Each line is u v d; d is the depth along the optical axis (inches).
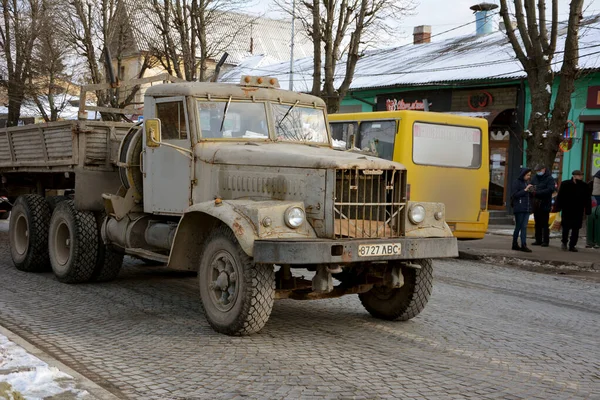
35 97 1083.3
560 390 209.9
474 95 920.3
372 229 261.7
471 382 214.2
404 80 1001.5
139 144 348.5
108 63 400.8
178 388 200.8
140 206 350.9
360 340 265.3
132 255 347.9
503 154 907.4
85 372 215.2
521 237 577.9
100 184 377.1
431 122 516.1
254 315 254.1
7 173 478.0
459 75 928.9
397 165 266.1
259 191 274.1
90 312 308.3
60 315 300.8
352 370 222.5
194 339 259.3
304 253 240.5
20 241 426.6
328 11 844.6
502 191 908.0
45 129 406.9
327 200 253.1
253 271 252.4
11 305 319.6
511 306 353.1
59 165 391.2
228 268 262.5
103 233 362.6
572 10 625.0
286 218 251.6
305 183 259.1
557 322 317.4
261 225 247.8
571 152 817.5
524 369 232.7
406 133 503.5
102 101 1013.2
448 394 201.3
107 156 379.2
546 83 645.9
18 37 1038.4
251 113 314.5
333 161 253.6
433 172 515.5
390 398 195.8
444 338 273.6
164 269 444.8
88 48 1043.3
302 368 223.0
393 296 297.7
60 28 1059.3
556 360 246.8
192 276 417.4
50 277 404.5
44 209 412.2
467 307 344.2
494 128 911.0
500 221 844.0
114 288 370.9
